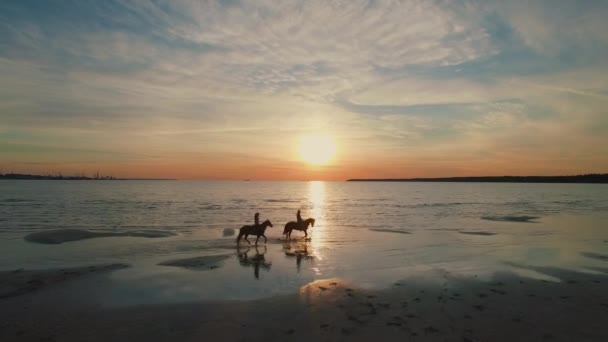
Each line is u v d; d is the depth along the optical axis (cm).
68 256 1700
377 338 797
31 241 2050
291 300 1059
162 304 1027
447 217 3684
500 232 2575
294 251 1853
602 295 1105
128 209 4200
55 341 791
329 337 805
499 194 9862
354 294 1114
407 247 1975
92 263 1559
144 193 8481
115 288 1182
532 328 852
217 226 2772
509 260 1638
